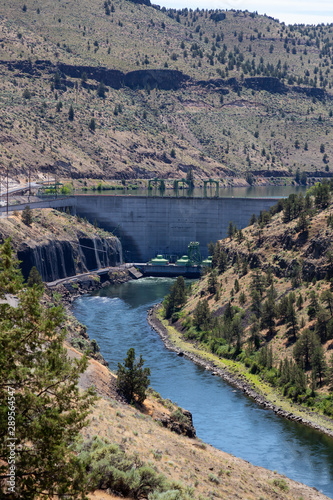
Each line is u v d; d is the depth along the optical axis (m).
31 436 33.84
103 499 42.31
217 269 198.75
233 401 116.81
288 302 145.12
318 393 115.25
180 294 186.62
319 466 89.44
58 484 34.34
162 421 79.81
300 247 170.25
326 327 131.38
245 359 136.25
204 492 53.69
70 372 36.84
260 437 99.69
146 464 50.78
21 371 34.69
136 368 83.25
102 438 52.94
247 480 65.44
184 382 126.75
